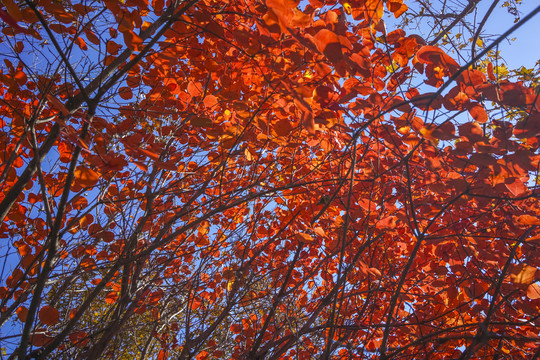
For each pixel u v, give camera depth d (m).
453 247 2.93
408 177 2.14
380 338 3.15
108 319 3.27
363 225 2.86
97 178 1.90
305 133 2.72
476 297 2.67
